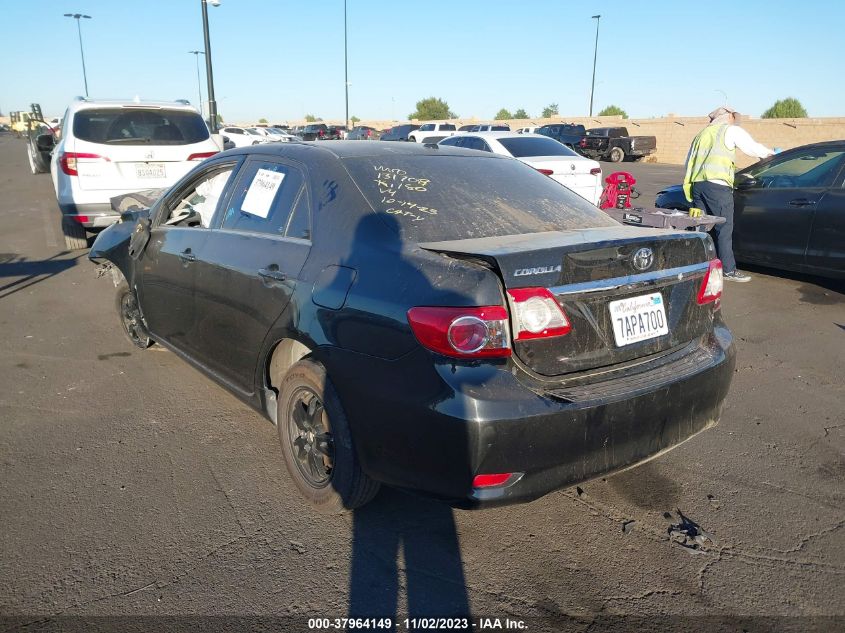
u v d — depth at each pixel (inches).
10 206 548.7
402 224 115.9
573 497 130.6
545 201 137.0
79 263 340.5
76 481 133.8
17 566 107.8
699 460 144.9
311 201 128.0
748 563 110.9
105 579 105.1
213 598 101.3
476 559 111.7
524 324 96.5
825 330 234.8
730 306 264.4
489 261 97.5
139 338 209.6
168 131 346.0
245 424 160.4
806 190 279.7
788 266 290.8
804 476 138.3
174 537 116.1
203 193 170.6
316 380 115.0
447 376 95.3
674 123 1379.2
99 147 323.6
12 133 3002.0
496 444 94.0
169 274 166.9
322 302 113.6
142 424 159.8
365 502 119.4
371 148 140.8
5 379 187.6
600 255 103.2
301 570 108.0
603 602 101.7
